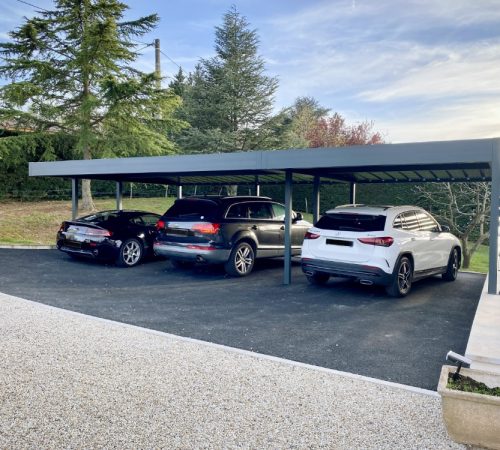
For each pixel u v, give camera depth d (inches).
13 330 212.7
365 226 297.0
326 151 301.6
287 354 190.5
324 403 141.3
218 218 361.7
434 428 126.8
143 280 358.0
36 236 581.3
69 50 746.2
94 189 908.6
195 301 289.1
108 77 682.8
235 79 972.6
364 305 283.4
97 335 208.5
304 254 316.8
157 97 733.3
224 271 406.0
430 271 342.0
